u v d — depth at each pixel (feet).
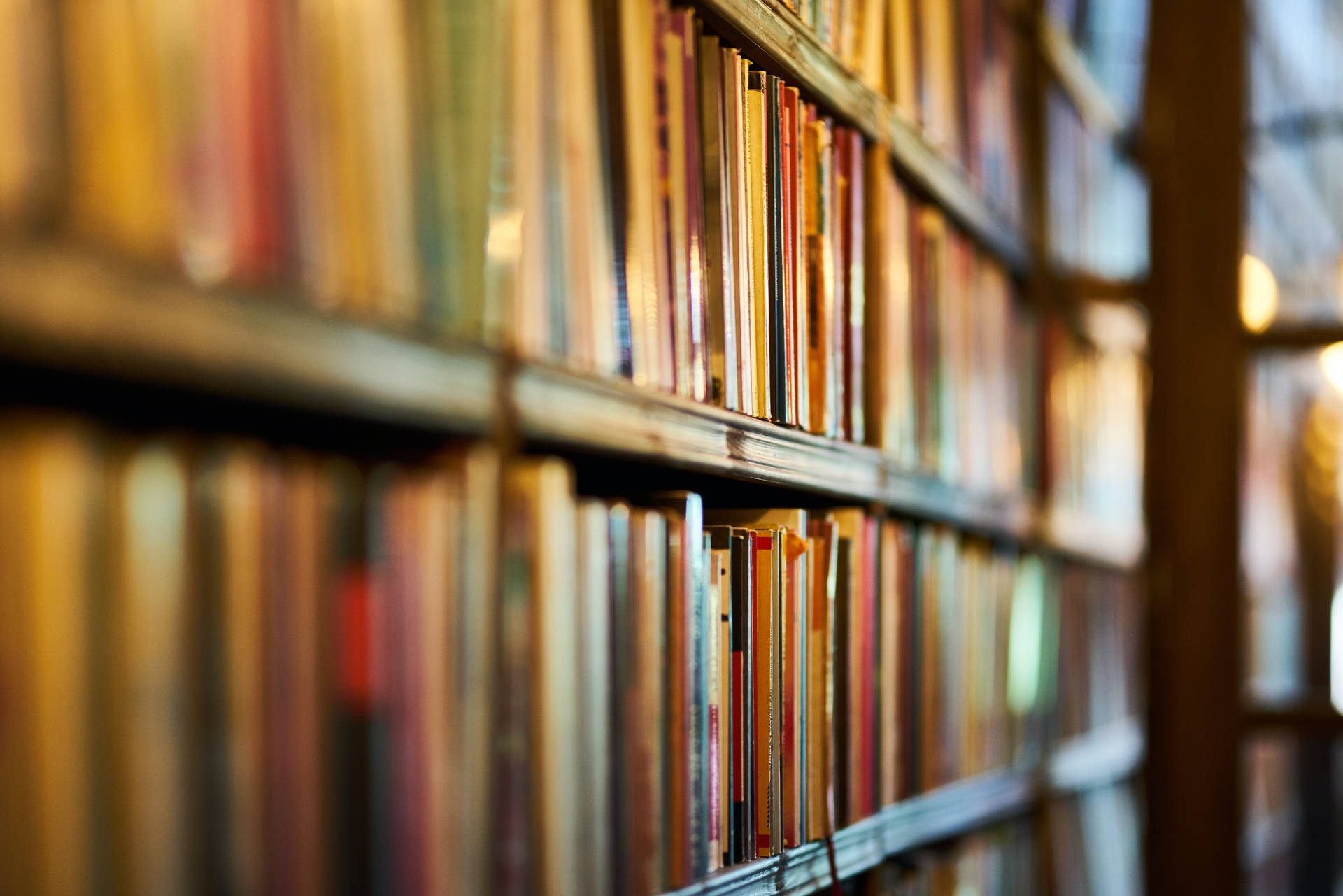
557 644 2.88
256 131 2.16
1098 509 8.79
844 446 4.90
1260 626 8.78
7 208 1.77
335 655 2.29
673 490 4.51
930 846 6.31
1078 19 8.98
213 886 2.04
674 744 3.57
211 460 2.09
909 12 5.81
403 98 2.53
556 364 3.02
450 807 2.54
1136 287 8.64
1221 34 8.46
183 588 2.01
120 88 1.94
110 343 1.86
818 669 4.70
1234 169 8.42
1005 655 6.94
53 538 1.82
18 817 1.80
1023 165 7.67
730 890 3.89
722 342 4.01
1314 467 9.32
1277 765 9.34
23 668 1.81
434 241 2.63
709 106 4.00
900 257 5.60
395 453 2.71
